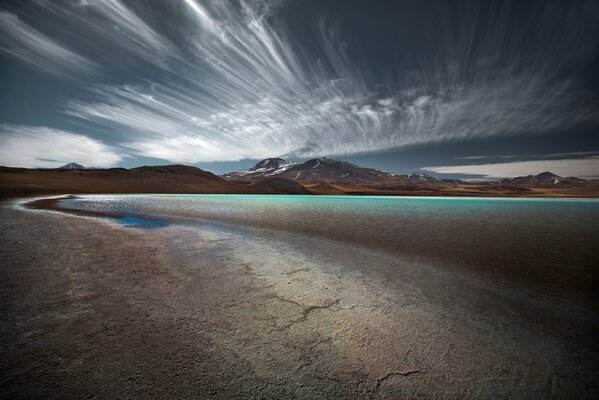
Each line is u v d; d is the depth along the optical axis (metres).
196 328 3.60
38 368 2.65
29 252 7.18
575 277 6.19
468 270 6.69
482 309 4.48
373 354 3.17
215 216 18.73
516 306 4.61
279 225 14.66
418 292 5.19
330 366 2.94
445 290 5.32
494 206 39.38
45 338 3.16
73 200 33.53
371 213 23.94
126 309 4.07
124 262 6.60
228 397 2.44
